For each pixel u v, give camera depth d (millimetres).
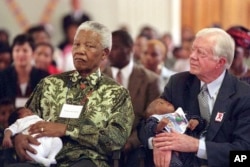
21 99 13719
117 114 10336
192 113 10438
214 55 10141
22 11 27094
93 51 10406
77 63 10438
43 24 26922
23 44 13898
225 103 10172
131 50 12867
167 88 10758
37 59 17250
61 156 10312
